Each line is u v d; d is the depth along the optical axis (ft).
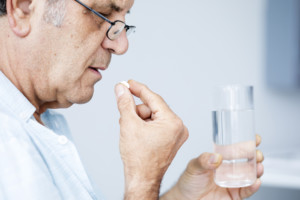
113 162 4.25
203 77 5.06
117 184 4.27
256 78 5.65
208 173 2.84
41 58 2.33
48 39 2.31
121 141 2.40
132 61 4.36
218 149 2.61
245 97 2.57
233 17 5.35
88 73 2.46
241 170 2.57
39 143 2.24
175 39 4.75
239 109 2.57
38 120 2.56
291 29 5.53
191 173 2.83
